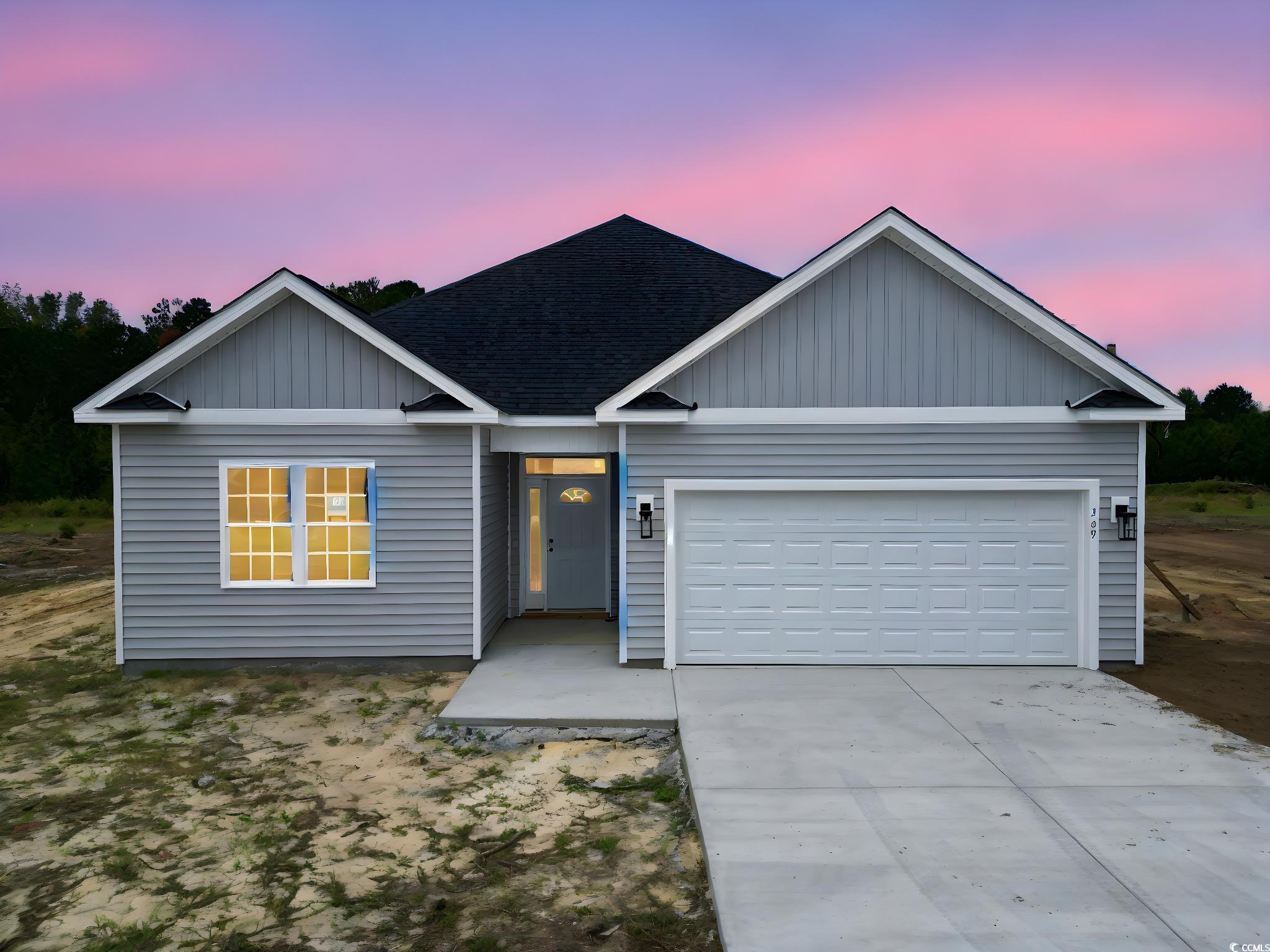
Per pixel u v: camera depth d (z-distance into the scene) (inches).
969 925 174.6
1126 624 381.1
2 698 355.9
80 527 1147.3
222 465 384.5
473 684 358.6
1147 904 182.4
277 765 281.9
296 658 389.4
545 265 539.5
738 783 250.1
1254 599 583.2
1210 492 1649.9
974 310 379.6
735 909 181.3
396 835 229.8
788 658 387.9
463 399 378.0
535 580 511.2
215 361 384.5
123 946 177.6
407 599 390.6
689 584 388.5
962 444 380.2
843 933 171.8
